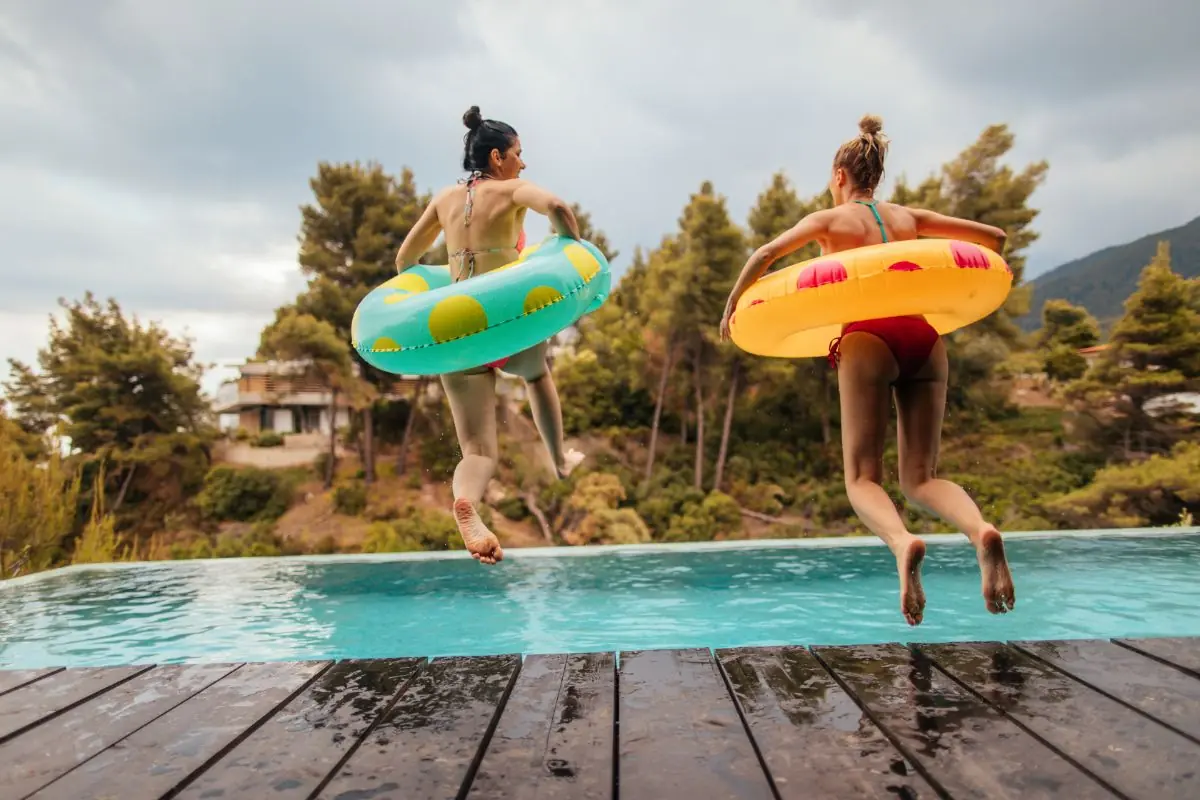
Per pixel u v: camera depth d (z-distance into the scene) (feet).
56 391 81.97
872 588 22.86
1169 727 6.33
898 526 8.55
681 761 5.97
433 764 6.03
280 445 90.33
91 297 82.89
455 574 27.04
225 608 21.99
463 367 9.30
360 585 25.41
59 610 22.02
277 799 5.52
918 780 5.53
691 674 8.20
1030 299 71.56
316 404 101.09
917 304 9.07
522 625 18.84
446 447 85.40
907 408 9.55
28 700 7.94
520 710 7.23
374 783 5.71
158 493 80.07
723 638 16.92
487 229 10.03
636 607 20.70
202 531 75.05
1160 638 9.00
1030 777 5.47
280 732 6.86
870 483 9.21
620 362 84.02
